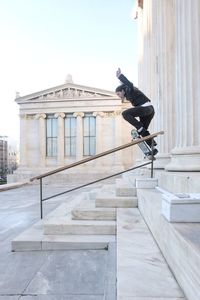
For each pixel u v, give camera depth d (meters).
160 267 3.04
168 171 6.00
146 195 5.21
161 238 3.47
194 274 2.13
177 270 2.67
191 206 3.07
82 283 3.65
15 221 7.73
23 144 36.28
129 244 3.82
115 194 7.13
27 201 11.98
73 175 33.25
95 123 35.34
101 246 4.91
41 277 3.87
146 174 8.68
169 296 2.42
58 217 6.13
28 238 5.18
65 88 35.66
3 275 3.99
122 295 2.45
